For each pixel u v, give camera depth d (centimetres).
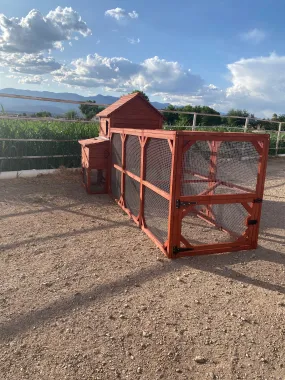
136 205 504
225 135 361
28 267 344
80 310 270
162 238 411
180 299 293
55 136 859
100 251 392
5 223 478
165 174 386
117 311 271
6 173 762
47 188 699
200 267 360
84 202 610
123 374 206
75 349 226
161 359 221
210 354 228
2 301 279
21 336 237
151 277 332
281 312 280
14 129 802
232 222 443
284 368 218
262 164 386
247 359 224
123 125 647
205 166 411
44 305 275
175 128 1142
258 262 379
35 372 205
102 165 658
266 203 661
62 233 447
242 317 271
